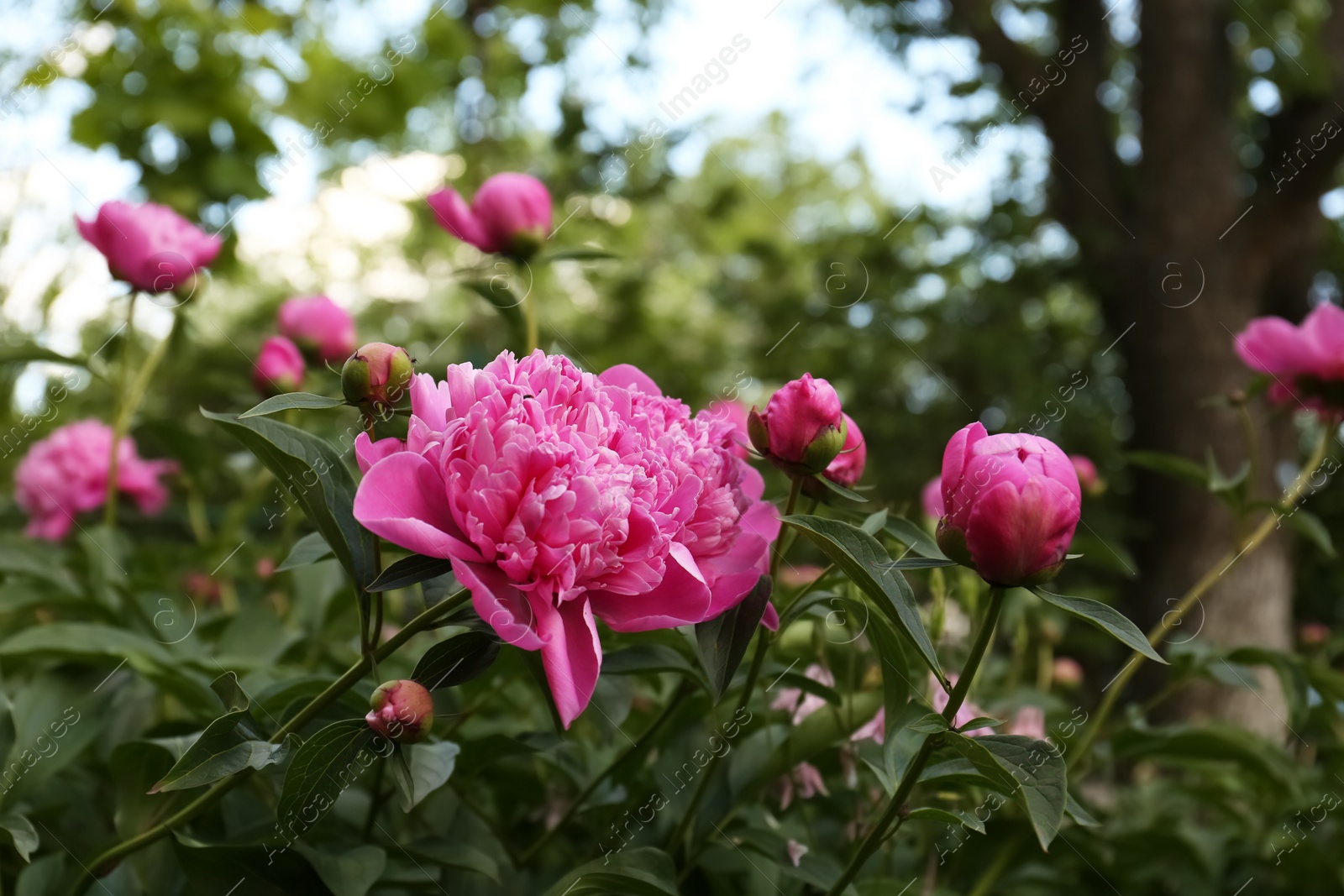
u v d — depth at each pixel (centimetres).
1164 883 226
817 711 134
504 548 92
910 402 810
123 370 196
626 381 118
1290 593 643
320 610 183
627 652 121
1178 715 548
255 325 759
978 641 97
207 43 434
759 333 899
